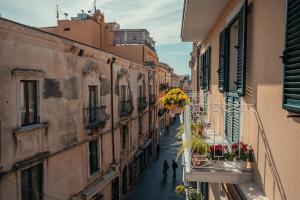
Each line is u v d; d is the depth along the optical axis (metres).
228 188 6.39
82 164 13.07
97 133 14.64
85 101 13.22
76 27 27.50
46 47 10.05
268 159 4.14
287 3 3.25
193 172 5.04
